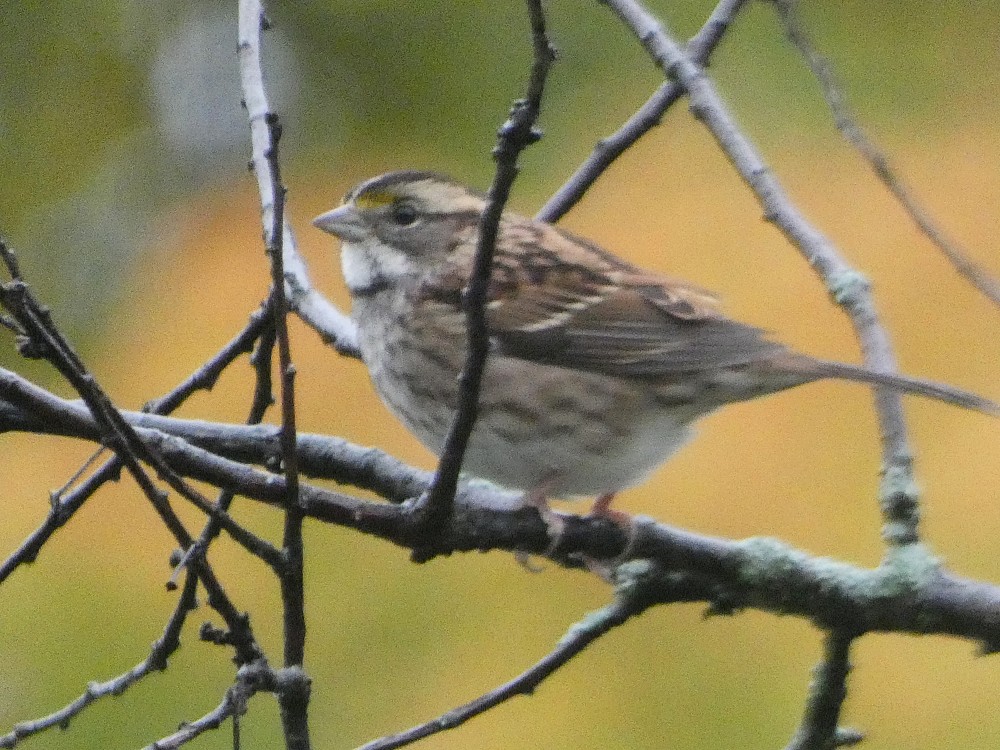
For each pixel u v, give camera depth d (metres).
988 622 6.92
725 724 11.67
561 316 8.58
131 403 14.30
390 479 7.58
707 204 14.33
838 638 7.09
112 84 18.95
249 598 12.59
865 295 7.51
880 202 14.09
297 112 17.25
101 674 12.47
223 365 8.21
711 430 12.59
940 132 14.91
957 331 13.03
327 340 9.26
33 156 18.67
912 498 7.08
